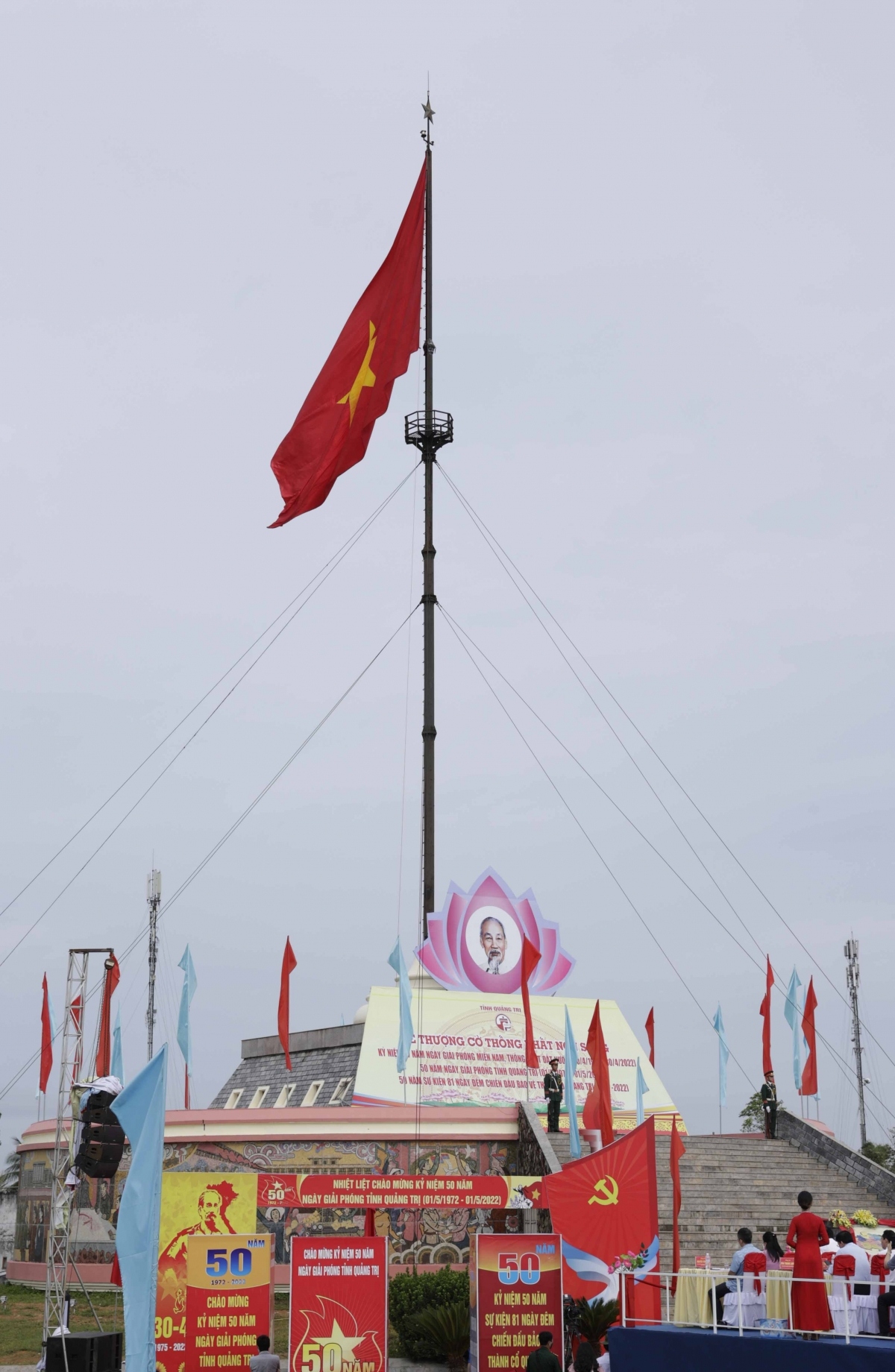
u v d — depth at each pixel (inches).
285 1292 1434.5
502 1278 965.2
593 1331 1136.2
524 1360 954.7
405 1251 1476.4
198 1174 1051.9
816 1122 1708.9
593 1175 1026.7
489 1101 1721.2
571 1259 1034.1
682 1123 1819.6
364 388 1744.6
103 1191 1549.0
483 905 1865.2
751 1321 917.2
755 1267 928.3
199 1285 954.1
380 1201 1163.9
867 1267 902.4
